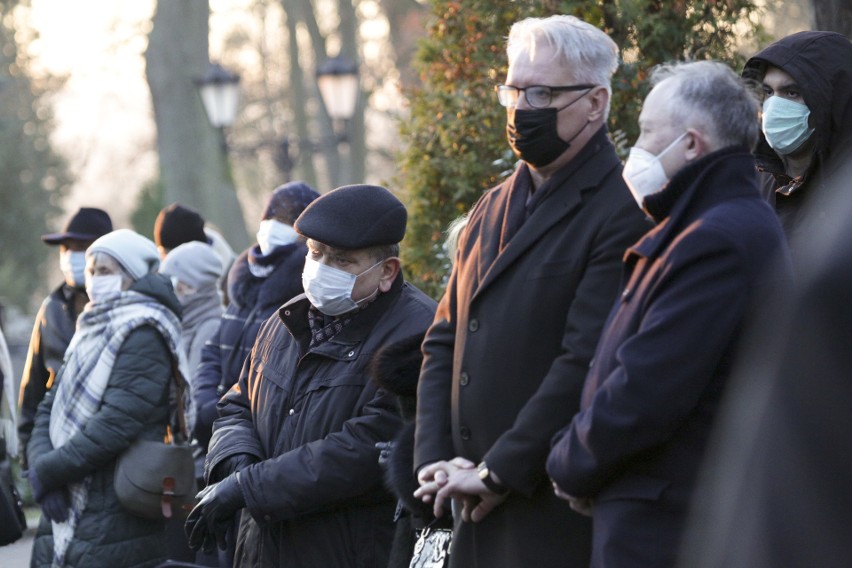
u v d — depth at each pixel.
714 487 2.06
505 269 6.43
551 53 6.46
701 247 5.37
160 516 10.27
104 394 10.37
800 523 1.84
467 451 6.53
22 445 11.93
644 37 11.80
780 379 1.89
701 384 5.30
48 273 60.22
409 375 7.51
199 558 11.77
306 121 69.38
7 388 12.59
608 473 5.48
